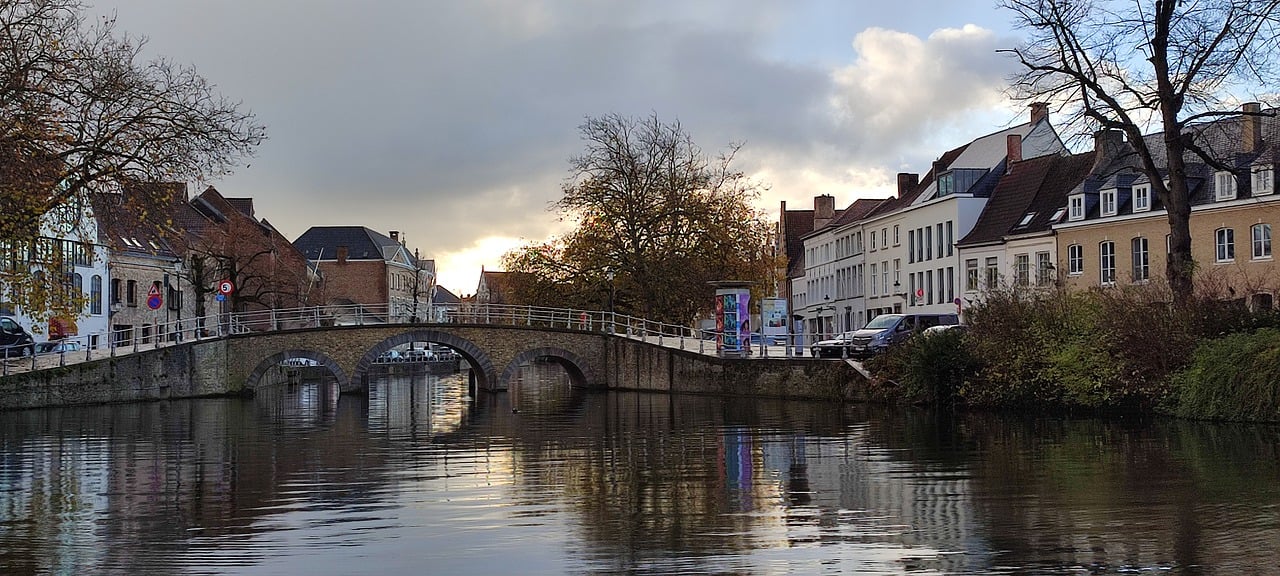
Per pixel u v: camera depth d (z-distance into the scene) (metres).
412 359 106.19
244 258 68.56
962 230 67.12
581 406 42.97
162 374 49.78
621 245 61.53
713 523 15.24
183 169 32.19
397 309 134.75
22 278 31.08
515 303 64.38
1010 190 66.00
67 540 14.55
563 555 13.30
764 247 63.66
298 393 59.59
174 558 13.35
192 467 22.41
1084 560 12.56
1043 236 60.25
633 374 55.81
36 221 30.45
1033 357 32.78
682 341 53.03
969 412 33.84
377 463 22.91
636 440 27.22
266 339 54.06
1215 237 51.00
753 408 38.75
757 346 57.66
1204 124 31.33
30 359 45.47
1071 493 17.06
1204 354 27.61
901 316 46.09
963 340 35.50
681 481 19.41
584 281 62.00
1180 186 30.77
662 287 60.50
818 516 15.63
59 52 30.67
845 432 28.05
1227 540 13.45
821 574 12.16
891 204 80.50
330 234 135.38
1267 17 28.94
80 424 34.75
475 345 57.28
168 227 32.28
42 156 29.42
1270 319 28.20
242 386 53.44
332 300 130.50
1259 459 20.19
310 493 18.48
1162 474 18.66
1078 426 27.61
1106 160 57.25
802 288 100.31
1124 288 31.11
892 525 14.84
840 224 87.06
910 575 12.05
